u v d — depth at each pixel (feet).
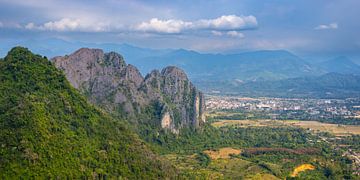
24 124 650.43
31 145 617.62
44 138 646.33
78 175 641.40
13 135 625.41
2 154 597.11
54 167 618.03
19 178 574.56
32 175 585.22
